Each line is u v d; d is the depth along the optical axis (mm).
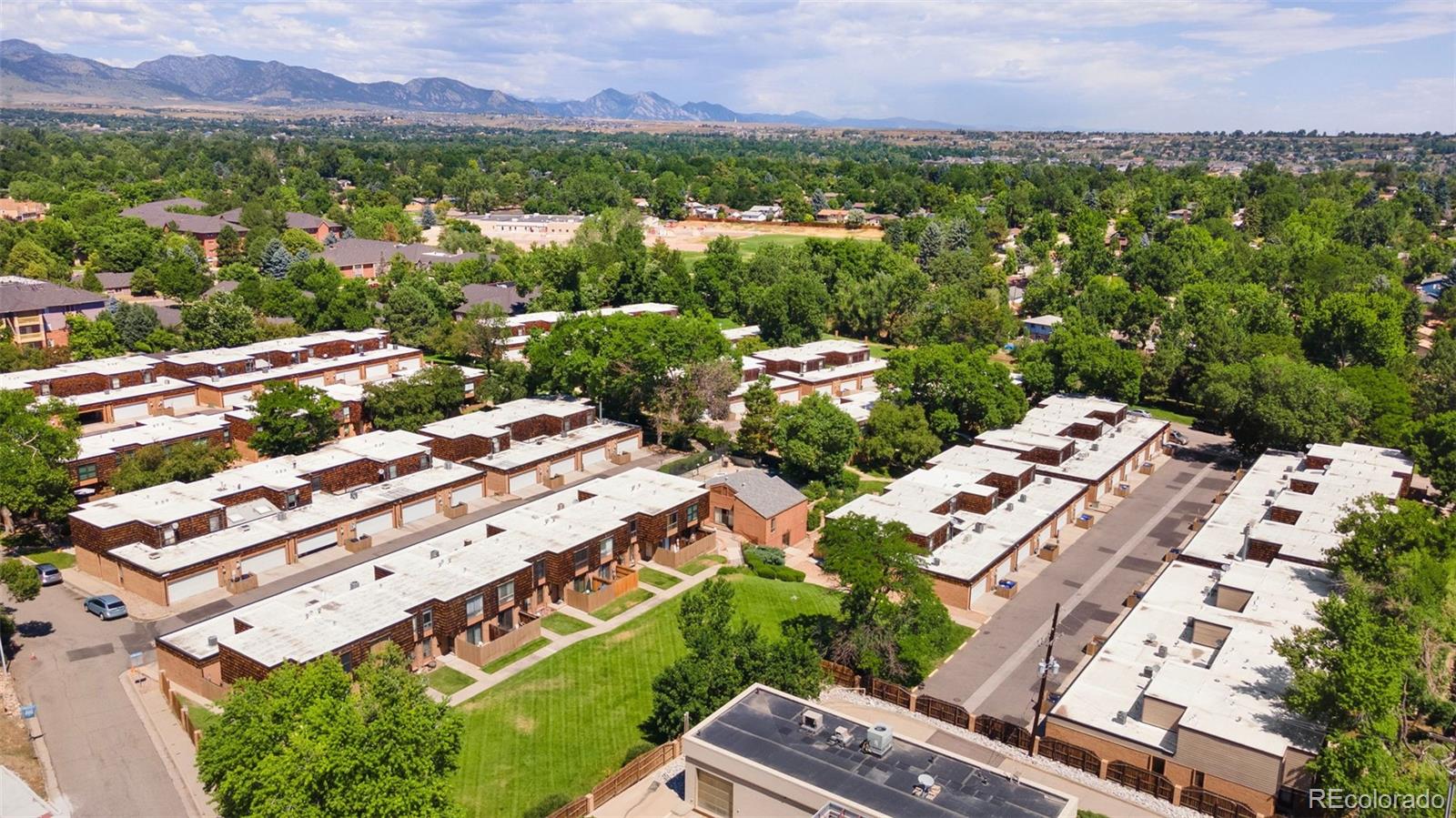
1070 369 139875
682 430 128875
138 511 87562
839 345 163875
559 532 87562
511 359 151000
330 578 78750
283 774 45344
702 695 61938
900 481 105312
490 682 70812
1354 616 59781
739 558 95500
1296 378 121000
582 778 60375
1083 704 65688
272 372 136000
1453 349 145625
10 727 62312
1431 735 63312
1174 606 79500
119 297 193500
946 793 50312
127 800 56219
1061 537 103062
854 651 71875
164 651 69125
